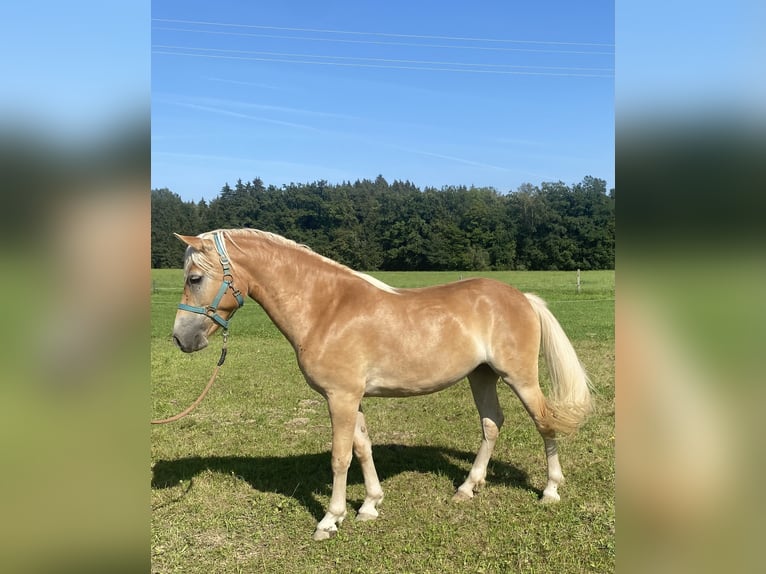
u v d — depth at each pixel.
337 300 3.62
